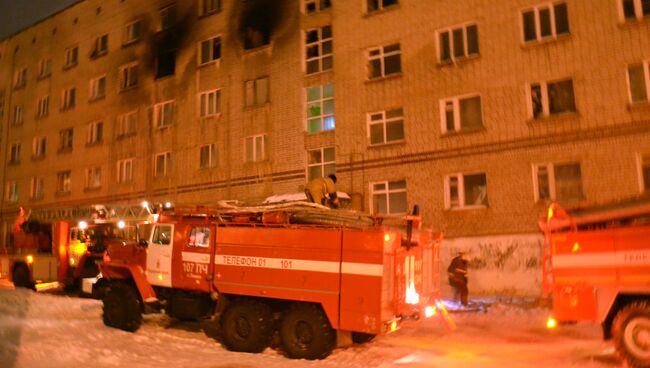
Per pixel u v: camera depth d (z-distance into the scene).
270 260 8.70
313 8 22.48
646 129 14.68
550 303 13.43
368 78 20.08
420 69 18.81
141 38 28.81
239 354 8.41
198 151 25.08
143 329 10.59
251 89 23.64
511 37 17.14
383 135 19.53
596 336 9.55
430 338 9.66
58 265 15.91
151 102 27.50
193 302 9.70
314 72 22.00
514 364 7.57
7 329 9.89
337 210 9.09
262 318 8.59
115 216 19.05
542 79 16.47
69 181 31.55
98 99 30.52
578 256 7.50
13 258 17.64
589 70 15.71
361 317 7.82
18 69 36.84
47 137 33.53
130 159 28.14
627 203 7.29
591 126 15.47
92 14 31.95
